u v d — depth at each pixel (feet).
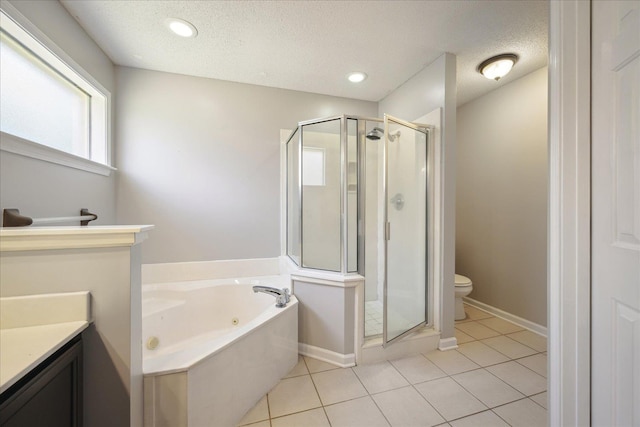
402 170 6.40
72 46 5.14
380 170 7.67
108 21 5.28
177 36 5.75
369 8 4.96
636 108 2.15
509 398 4.77
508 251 8.16
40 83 4.78
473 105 9.31
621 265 2.33
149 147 7.22
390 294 6.06
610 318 2.45
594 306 2.63
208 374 3.76
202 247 7.70
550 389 2.92
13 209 3.73
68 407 2.55
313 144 6.95
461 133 9.82
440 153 6.54
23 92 4.39
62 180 4.91
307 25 5.42
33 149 4.16
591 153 2.65
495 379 5.32
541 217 7.27
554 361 2.84
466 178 9.65
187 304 6.64
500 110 8.34
